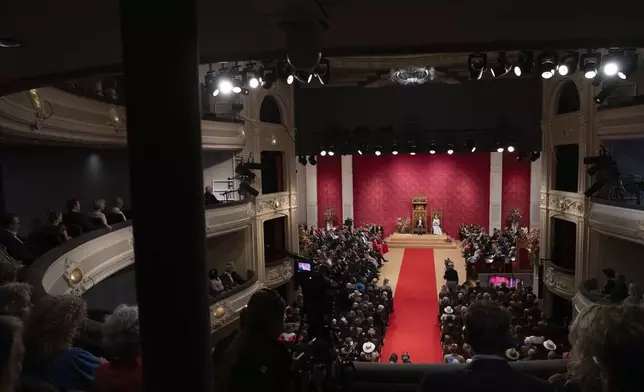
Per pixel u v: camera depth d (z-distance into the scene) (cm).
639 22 529
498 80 2220
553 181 2284
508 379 266
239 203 2136
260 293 305
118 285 1636
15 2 470
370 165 3544
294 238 2572
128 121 233
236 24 533
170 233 233
